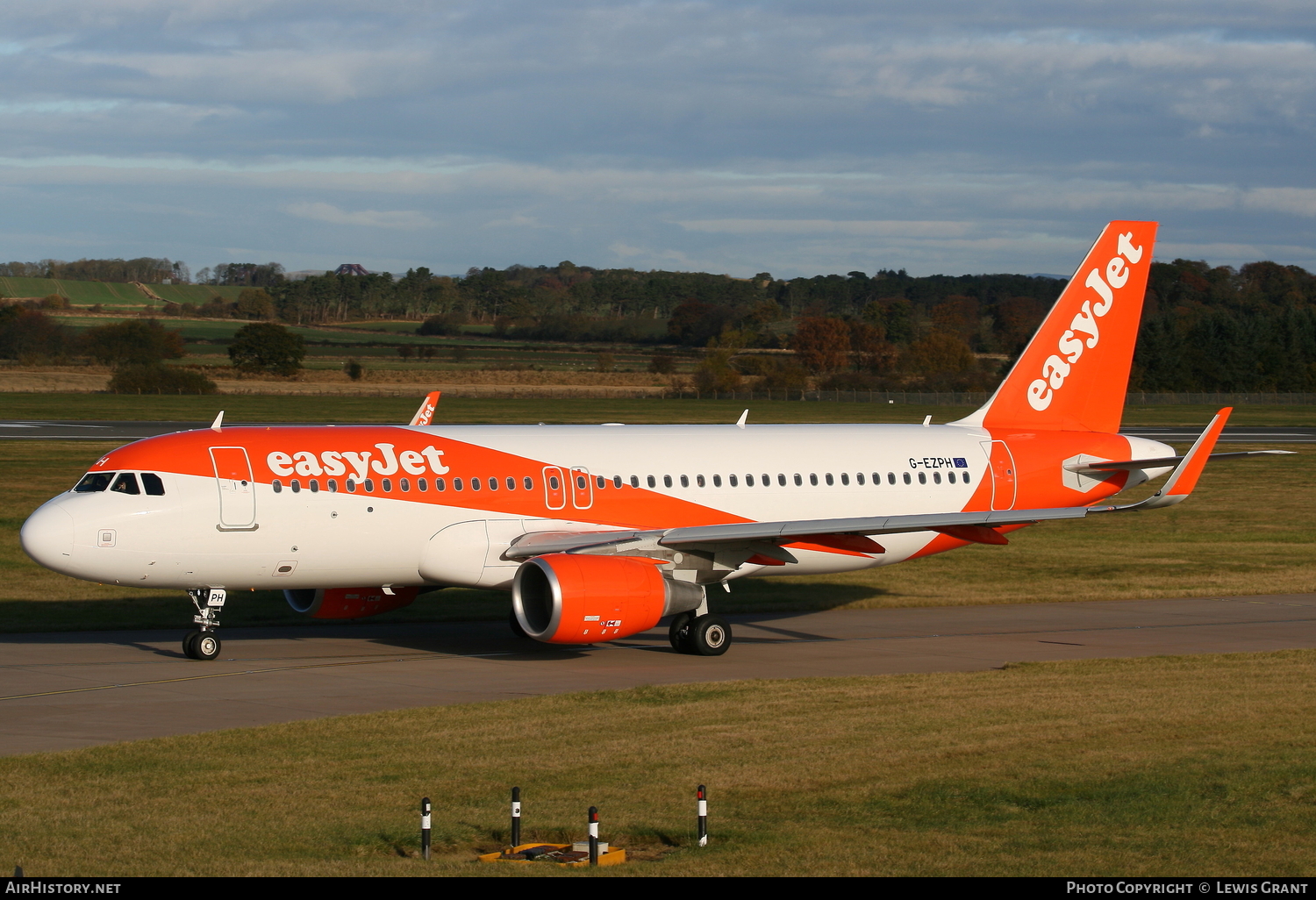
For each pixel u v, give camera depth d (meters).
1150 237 112.38
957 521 86.00
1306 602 112.88
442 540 86.94
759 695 71.12
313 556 84.25
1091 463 108.81
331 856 43.41
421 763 56.03
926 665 82.94
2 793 50.94
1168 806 49.59
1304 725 63.31
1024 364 109.69
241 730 62.19
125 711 67.19
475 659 85.31
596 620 81.12
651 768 55.16
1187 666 80.50
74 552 78.69
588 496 91.50
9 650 87.00
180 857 43.06
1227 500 193.50
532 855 43.59
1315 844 45.16
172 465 81.50
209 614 84.56
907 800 50.41
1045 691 71.81
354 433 88.38
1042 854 43.97
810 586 121.81
